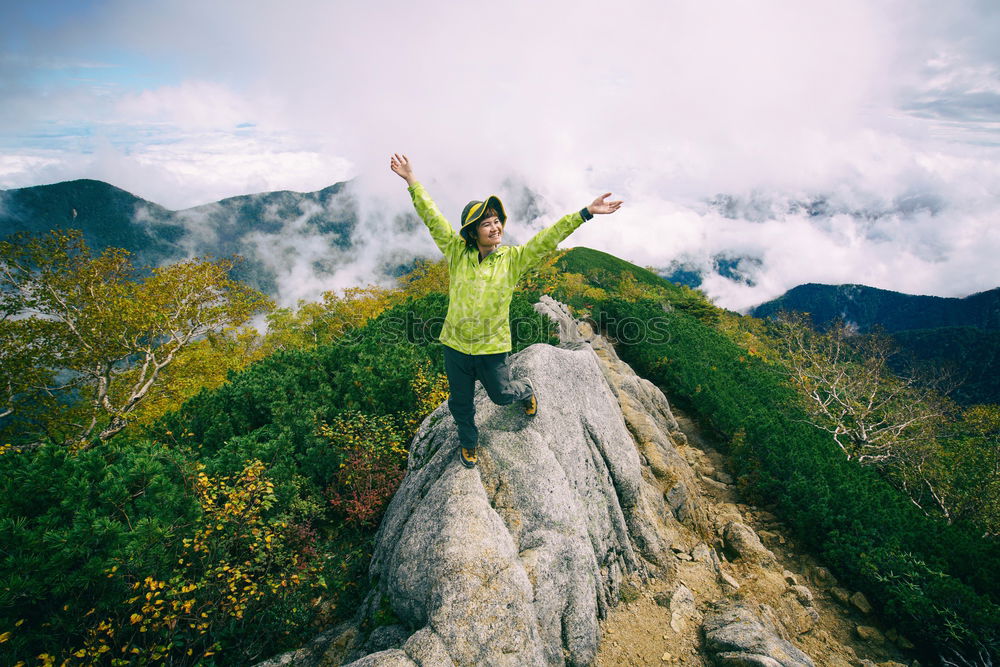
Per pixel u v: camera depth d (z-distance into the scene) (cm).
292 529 621
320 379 1021
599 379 757
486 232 372
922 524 916
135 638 475
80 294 2277
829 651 620
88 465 511
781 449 1034
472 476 486
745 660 481
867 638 661
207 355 2767
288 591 542
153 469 536
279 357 1098
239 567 518
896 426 1970
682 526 793
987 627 594
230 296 2703
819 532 834
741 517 927
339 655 475
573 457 599
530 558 460
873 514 850
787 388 2127
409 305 1404
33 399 2194
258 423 910
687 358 1802
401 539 487
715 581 666
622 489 682
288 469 686
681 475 911
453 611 373
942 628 628
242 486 612
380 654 349
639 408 1063
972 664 593
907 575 697
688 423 1445
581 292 3450
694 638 542
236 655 511
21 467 502
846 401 2105
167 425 855
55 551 425
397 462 766
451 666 343
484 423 559
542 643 427
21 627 420
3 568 402
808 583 765
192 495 559
